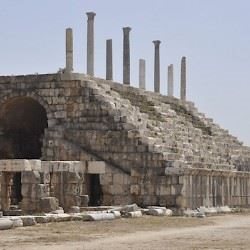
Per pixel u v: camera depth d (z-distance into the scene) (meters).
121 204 66.50
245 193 79.69
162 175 65.75
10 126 78.00
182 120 85.31
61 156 69.19
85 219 50.97
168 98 90.44
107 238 40.28
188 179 66.50
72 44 76.50
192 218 60.34
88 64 83.31
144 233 43.97
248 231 46.38
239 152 91.19
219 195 73.31
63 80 71.06
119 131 67.94
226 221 57.88
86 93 70.25
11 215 54.62
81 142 69.12
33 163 58.28
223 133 93.62
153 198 65.81
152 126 73.56
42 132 81.88
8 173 60.06
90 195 68.12
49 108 71.19
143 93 84.06
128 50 90.81
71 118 70.31
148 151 66.56
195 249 35.03
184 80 102.56
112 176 67.12
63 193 59.97
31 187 56.88
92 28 83.56
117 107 70.94
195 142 80.75
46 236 40.66
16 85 72.69
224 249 35.12
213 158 78.69
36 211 56.47
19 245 36.34
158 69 99.12
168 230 46.69
